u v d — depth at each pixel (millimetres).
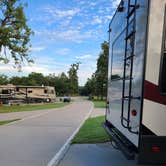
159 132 3482
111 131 6047
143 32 3602
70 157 6348
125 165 5645
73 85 90125
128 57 4418
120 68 5258
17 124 12922
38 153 6758
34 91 41062
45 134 9773
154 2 3463
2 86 38750
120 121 5117
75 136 9133
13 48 27266
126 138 4539
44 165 5680
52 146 7609
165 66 3490
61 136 9336
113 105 6082
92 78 70750
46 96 43281
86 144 7801
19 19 27047
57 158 6227
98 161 5992
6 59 27719
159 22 3465
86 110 24297
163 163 3441
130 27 4402
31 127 11789
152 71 3486
